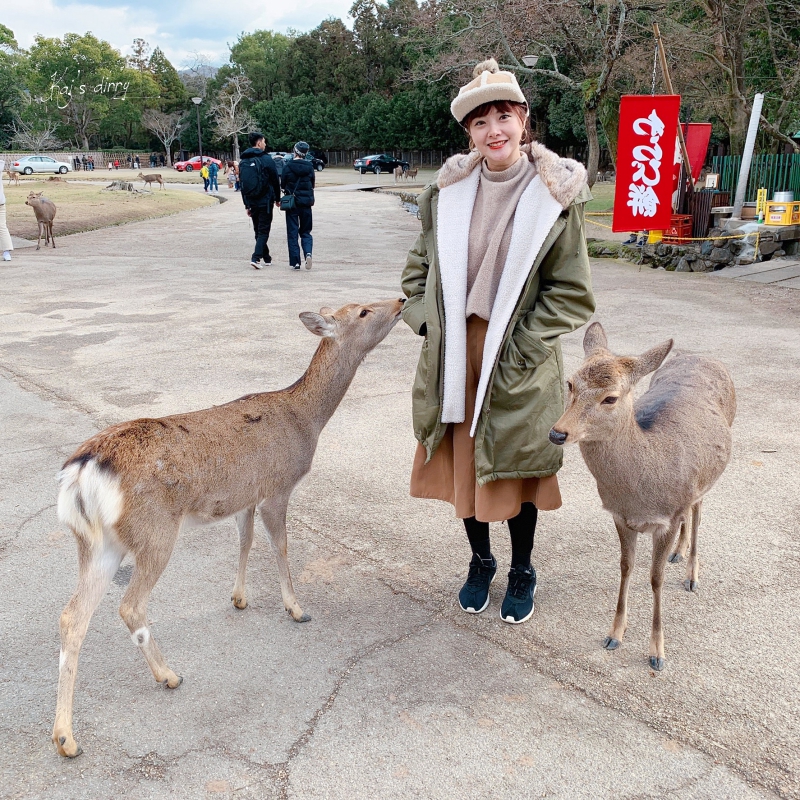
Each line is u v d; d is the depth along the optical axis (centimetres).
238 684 319
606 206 2455
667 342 300
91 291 1167
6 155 7094
